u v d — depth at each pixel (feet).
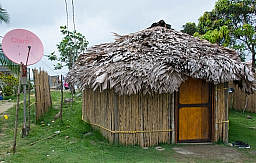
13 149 17.22
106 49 22.97
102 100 21.94
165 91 17.89
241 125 29.55
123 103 19.52
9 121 27.94
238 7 46.09
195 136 21.26
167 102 20.31
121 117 19.58
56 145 19.29
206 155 17.92
